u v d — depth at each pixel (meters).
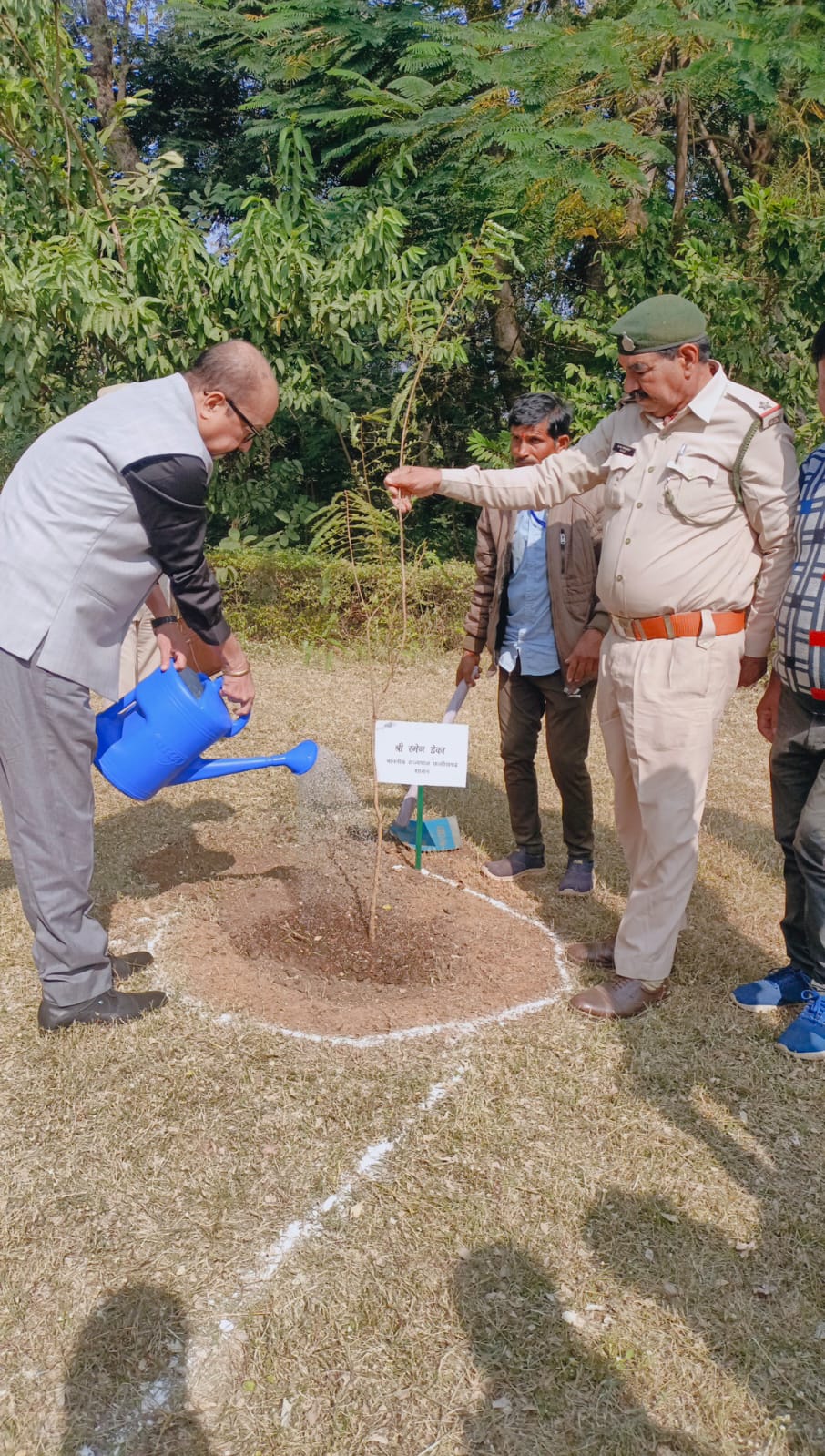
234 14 10.50
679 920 3.22
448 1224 2.36
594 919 3.94
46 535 2.68
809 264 8.83
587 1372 2.01
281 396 8.67
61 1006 2.98
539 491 3.31
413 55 9.12
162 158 8.52
